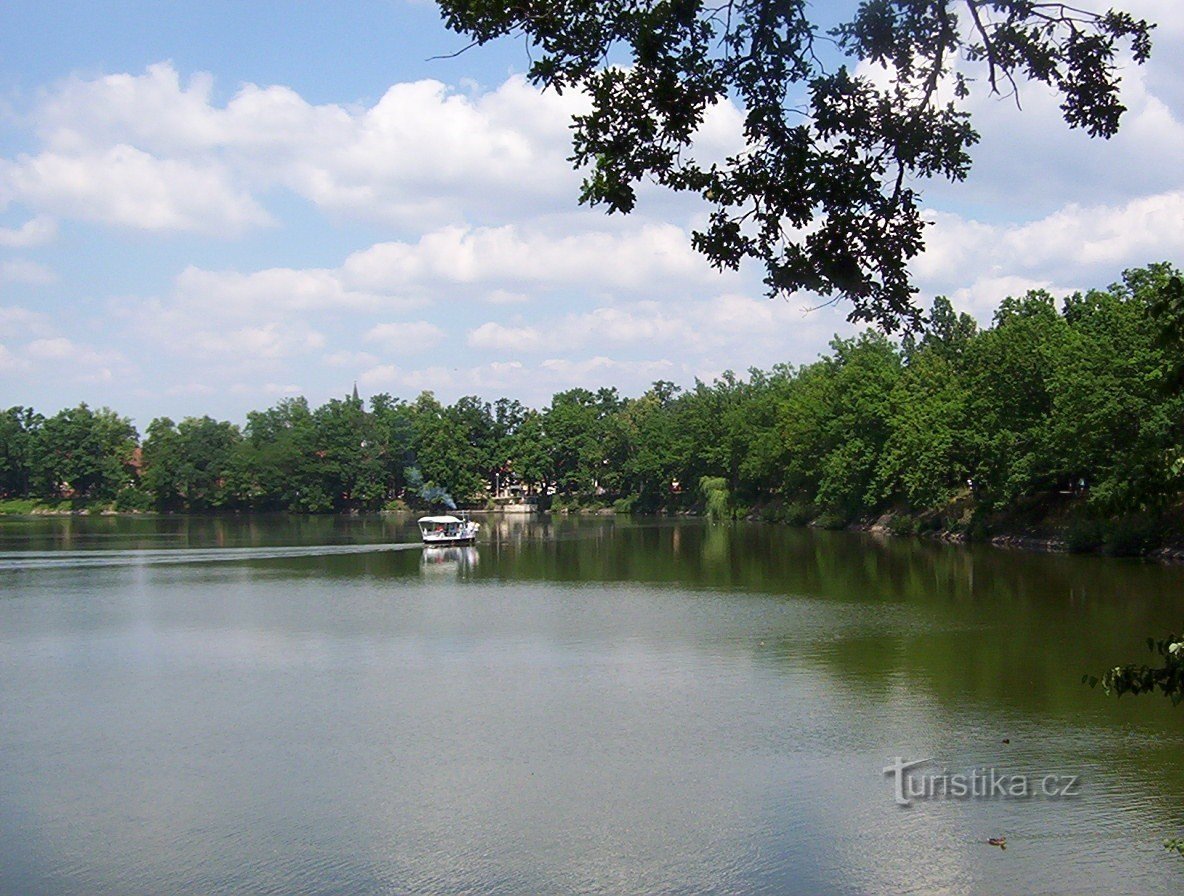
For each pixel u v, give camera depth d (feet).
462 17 34.47
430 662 107.76
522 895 53.16
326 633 127.85
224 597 167.22
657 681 96.84
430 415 565.12
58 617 143.84
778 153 34.76
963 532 245.86
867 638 116.37
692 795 66.18
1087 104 33.24
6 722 84.94
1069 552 198.18
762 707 86.43
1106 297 193.77
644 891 53.21
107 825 62.75
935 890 52.80
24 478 584.40
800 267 35.12
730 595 158.71
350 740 78.95
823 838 59.36
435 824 62.13
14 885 54.95
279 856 58.08
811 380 364.99
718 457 424.87
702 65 34.35
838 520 317.22
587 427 557.33
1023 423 220.84
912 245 34.55
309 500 530.68
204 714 86.89
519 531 360.48
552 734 79.61
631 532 341.41
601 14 34.86
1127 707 84.17
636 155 35.29
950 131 33.96
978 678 95.04
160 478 534.37
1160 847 57.41
